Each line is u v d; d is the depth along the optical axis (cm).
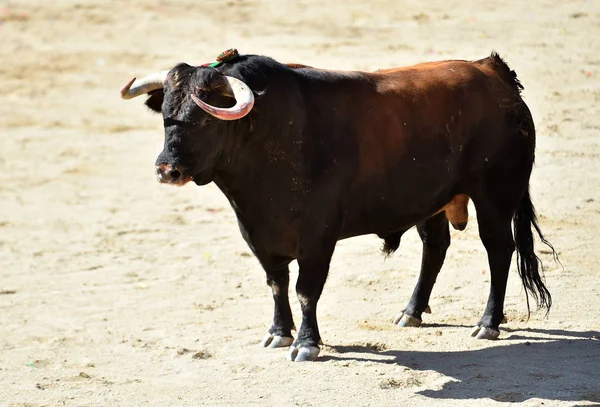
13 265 2383
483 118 1647
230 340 1736
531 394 1377
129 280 2217
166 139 1447
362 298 1945
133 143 3541
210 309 1964
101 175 3212
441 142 1616
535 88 3444
